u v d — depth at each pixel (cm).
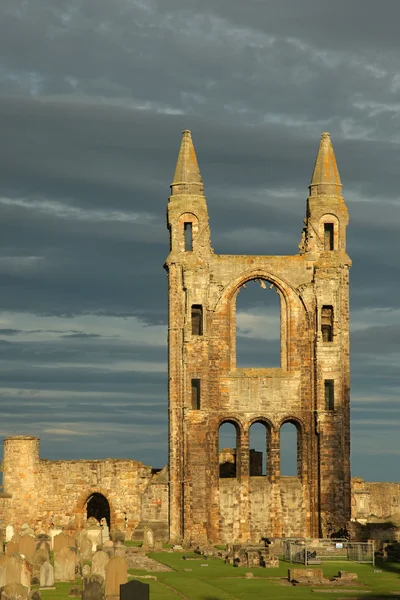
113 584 8950
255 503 14425
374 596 9450
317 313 14562
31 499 14712
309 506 14462
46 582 9662
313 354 14538
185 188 14600
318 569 10612
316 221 14725
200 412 14312
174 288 14450
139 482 14588
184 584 10100
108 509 15162
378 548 12631
